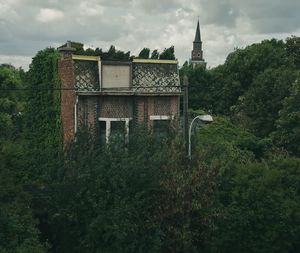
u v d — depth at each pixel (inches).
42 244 910.4
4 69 2378.2
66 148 1003.9
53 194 963.3
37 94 1326.3
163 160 954.7
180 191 914.1
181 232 923.4
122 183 918.4
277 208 1024.2
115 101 1243.8
